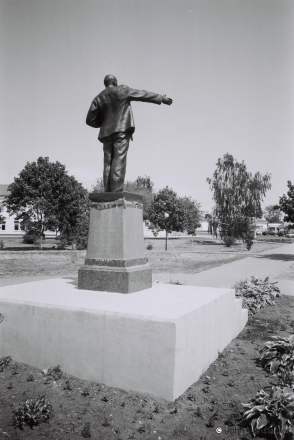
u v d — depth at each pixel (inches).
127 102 303.4
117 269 280.1
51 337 228.7
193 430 168.7
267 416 166.2
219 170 1905.8
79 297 256.7
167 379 191.5
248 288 433.4
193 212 2598.4
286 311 395.5
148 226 2650.1
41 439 159.9
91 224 298.4
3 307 248.2
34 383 212.4
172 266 853.2
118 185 301.3
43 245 1483.8
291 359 228.4
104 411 182.7
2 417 176.4
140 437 162.7
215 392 204.7
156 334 194.5
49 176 1201.4
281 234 3262.8
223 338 275.1
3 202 1229.7
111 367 207.6
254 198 1865.2
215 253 1298.0
